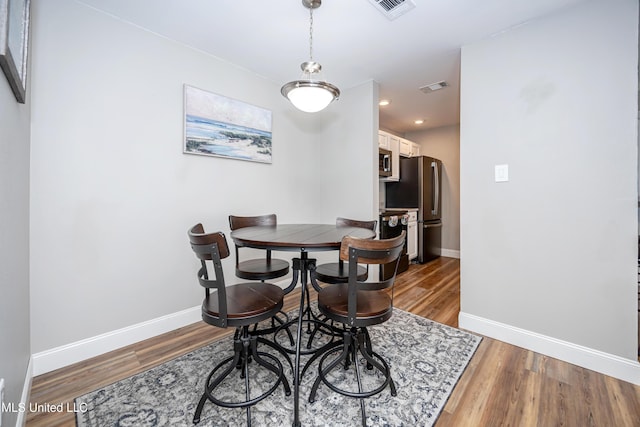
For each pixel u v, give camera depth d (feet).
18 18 3.51
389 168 13.29
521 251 6.30
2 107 3.18
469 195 7.04
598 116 5.35
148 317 6.65
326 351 5.43
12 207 3.68
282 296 4.73
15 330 3.82
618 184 5.20
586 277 5.54
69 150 5.47
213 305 4.26
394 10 5.94
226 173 8.16
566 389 4.83
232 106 8.21
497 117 6.57
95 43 5.78
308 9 5.89
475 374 5.24
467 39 6.95
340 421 4.09
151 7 5.79
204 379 5.03
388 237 11.94
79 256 5.63
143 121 6.49
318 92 5.77
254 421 4.08
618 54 5.14
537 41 6.03
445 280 11.43
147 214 6.59
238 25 6.46
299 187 10.31
